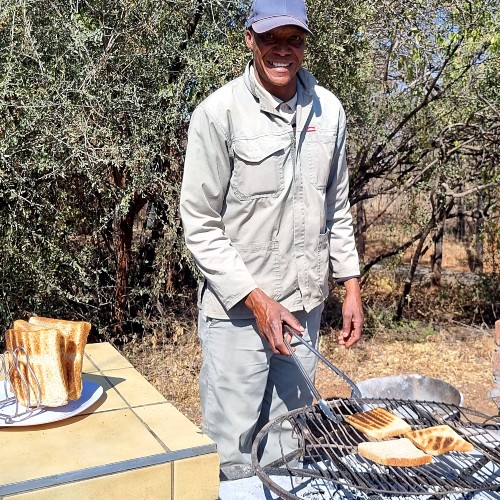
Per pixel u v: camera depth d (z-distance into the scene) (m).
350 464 1.50
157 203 4.60
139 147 3.97
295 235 1.76
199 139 1.68
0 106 3.55
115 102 3.92
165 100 4.21
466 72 5.23
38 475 1.19
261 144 1.69
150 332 5.01
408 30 4.80
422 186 5.52
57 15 3.84
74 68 3.80
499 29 4.82
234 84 1.73
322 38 4.30
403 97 5.29
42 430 1.38
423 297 6.55
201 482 1.32
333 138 1.81
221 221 1.73
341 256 1.97
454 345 5.41
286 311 1.58
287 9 1.60
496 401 3.39
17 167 3.77
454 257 8.34
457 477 1.36
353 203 5.66
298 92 1.75
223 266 1.67
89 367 1.79
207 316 1.80
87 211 4.39
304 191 1.76
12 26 3.58
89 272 4.59
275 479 1.68
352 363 4.90
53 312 4.29
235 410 1.80
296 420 1.53
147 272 5.06
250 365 1.77
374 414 1.52
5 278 3.98
